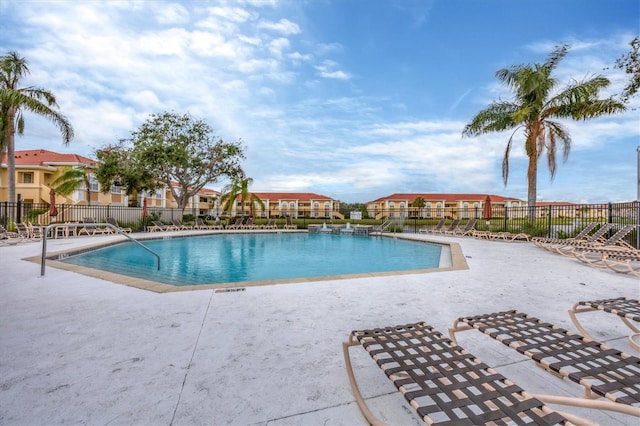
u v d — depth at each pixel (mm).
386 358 1719
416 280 5078
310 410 1755
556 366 1619
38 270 5730
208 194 50875
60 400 1825
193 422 1644
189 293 4199
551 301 3934
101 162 21641
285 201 53094
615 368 1611
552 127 14039
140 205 30594
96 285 4621
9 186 14375
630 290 4520
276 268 8258
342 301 3871
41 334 2807
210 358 2363
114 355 2400
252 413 1725
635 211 8820
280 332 2879
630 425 1653
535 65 14031
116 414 1703
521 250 9664
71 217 17969
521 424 1194
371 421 1618
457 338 2760
